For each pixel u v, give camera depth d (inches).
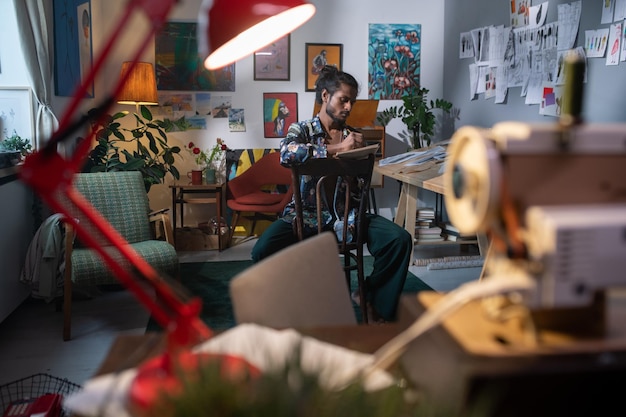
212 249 208.7
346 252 122.8
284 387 20.1
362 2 227.9
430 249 206.8
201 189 207.9
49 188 26.4
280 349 34.8
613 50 145.8
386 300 119.8
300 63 227.1
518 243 26.6
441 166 160.2
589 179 27.1
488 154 26.0
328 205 121.0
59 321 136.9
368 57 230.5
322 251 48.6
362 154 111.2
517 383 25.0
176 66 221.0
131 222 143.1
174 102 223.0
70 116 26.3
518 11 185.3
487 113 207.0
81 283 123.0
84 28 195.8
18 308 146.1
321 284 47.1
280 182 220.5
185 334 29.1
